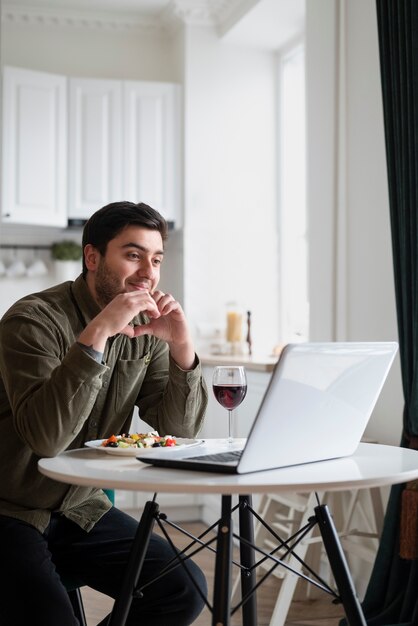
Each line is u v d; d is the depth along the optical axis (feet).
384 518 9.54
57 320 6.16
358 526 10.82
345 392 5.18
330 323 11.44
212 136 16.29
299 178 15.92
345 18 11.15
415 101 8.95
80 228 16.42
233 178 16.43
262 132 16.67
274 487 4.34
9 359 5.75
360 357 5.15
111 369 6.43
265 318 16.57
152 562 6.27
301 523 10.12
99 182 15.56
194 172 16.16
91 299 6.39
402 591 8.93
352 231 11.02
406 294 9.14
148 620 6.18
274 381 4.56
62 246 16.15
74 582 6.63
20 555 5.78
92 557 6.41
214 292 16.25
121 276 6.13
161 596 6.16
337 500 10.53
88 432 6.38
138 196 15.81
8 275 15.98
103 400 6.44
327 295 11.53
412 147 9.07
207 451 5.55
